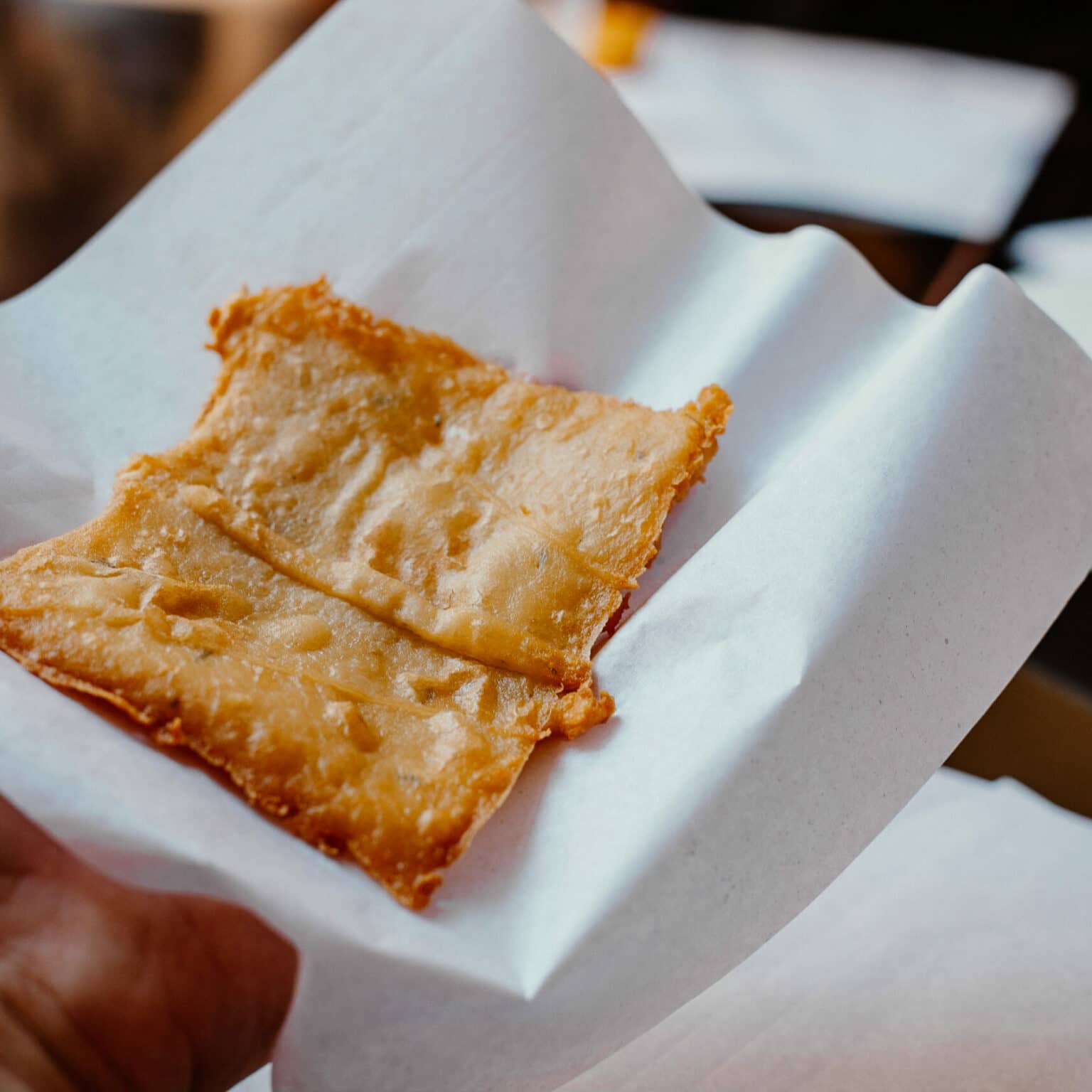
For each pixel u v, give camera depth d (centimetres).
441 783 29
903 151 58
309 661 31
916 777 30
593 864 28
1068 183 54
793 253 35
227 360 34
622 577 32
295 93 38
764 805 29
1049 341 32
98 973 28
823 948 32
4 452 34
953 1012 31
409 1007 27
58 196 44
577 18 65
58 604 30
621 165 37
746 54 65
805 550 30
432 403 34
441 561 32
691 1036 31
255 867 27
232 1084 29
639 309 37
